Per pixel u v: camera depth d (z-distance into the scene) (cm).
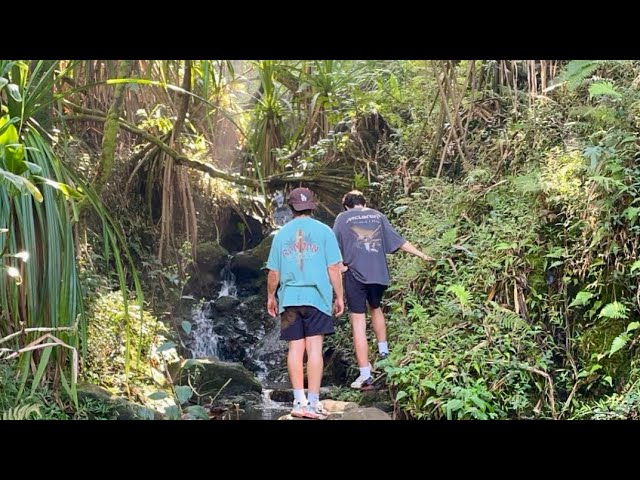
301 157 835
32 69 482
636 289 469
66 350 445
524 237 530
